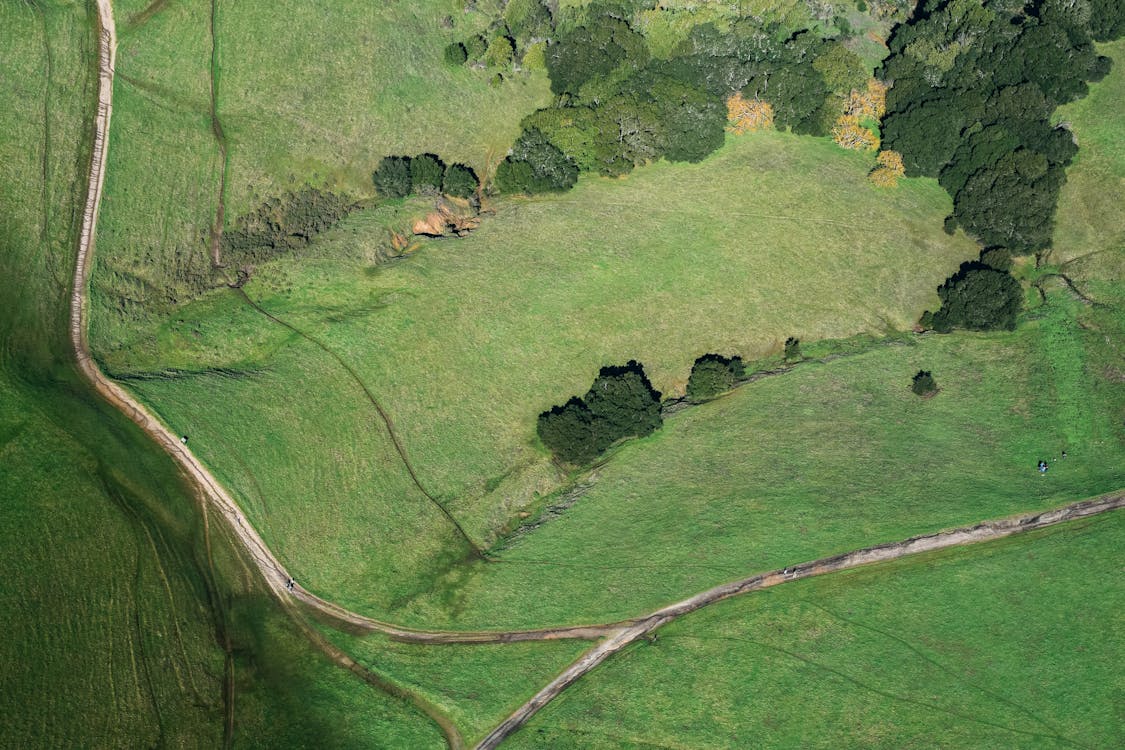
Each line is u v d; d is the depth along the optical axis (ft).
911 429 297.94
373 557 267.39
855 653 250.37
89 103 316.40
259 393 288.71
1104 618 253.24
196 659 244.22
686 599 260.21
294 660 250.37
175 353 294.66
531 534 276.00
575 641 254.88
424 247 332.19
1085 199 340.80
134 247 303.48
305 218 329.52
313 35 350.84
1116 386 303.68
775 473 284.82
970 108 353.10
